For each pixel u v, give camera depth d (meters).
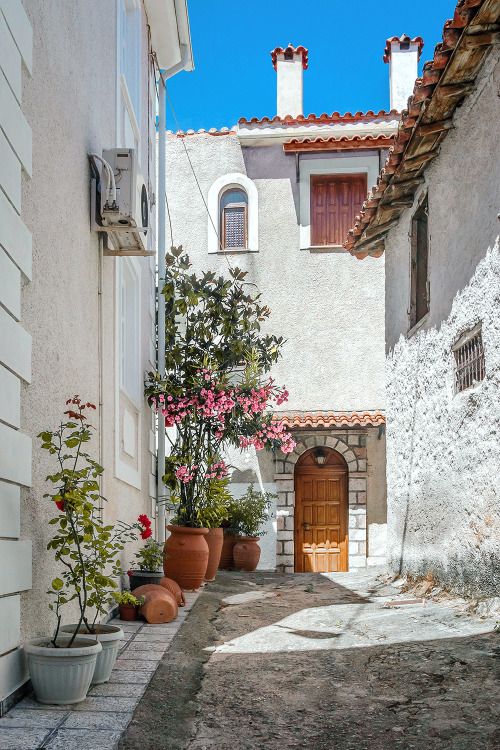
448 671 4.95
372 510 15.30
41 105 4.70
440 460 8.38
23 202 4.28
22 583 4.03
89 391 5.97
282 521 15.30
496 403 6.75
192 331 11.10
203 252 16.25
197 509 10.03
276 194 16.33
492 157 6.90
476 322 7.31
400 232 10.47
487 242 7.02
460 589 7.60
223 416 10.61
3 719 3.67
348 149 16.09
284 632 6.50
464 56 6.83
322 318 15.97
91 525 4.31
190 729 4.00
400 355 10.32
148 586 6.99
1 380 3.74
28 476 4.19
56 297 4.96
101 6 6.79
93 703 4.06
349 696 4.58
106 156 6.22
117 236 6.43
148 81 10.28
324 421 14.91
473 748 3.68
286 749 3.72
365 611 7.44
